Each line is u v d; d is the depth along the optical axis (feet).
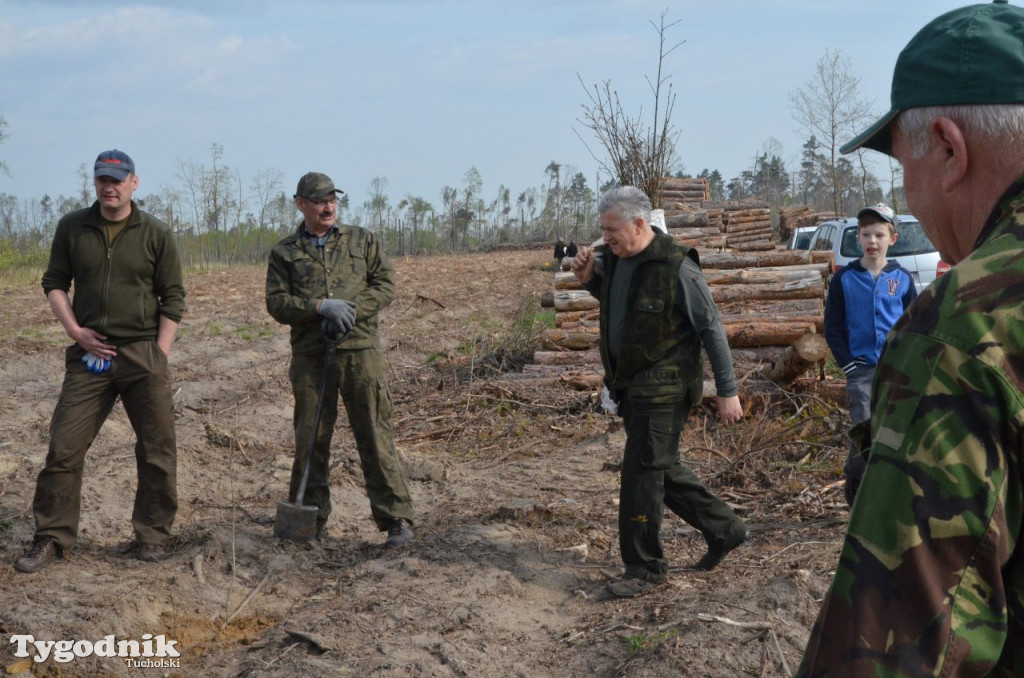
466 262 87.56
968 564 3.55
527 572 15.66
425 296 55.06
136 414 16.24
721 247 45.32
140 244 15.79
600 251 14.71
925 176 4.31
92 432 15.96
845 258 41.42
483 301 55.01
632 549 14.19
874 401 3.99
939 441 3.60
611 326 14.29
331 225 17.11
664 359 13.88
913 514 3.58
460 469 23.68
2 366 34.37
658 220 27.17
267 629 14.24
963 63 4.08
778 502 18.74
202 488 20.89
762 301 32.14
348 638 13.14
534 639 13.15
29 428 25.91
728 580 14.24
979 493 3.54
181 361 36.96
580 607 14.16
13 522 17.67
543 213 231.71
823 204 212.64
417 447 25.48
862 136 4.63
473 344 37.01
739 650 11.64
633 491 14.05
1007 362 3.60
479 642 12.96
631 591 14.08
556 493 20.98
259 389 32.30
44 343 39.27
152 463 16.26
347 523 19.12
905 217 39.29
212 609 14.67
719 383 14.14
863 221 17.92
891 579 3.58
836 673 3.59
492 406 29.25
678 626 12.30
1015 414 3.55
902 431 3.69
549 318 42.39
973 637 3.52
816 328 30.12
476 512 19.42
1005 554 3.59
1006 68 4.00
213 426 24.70
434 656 12.60
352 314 16.34
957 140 4.09
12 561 15.89
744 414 25.50
